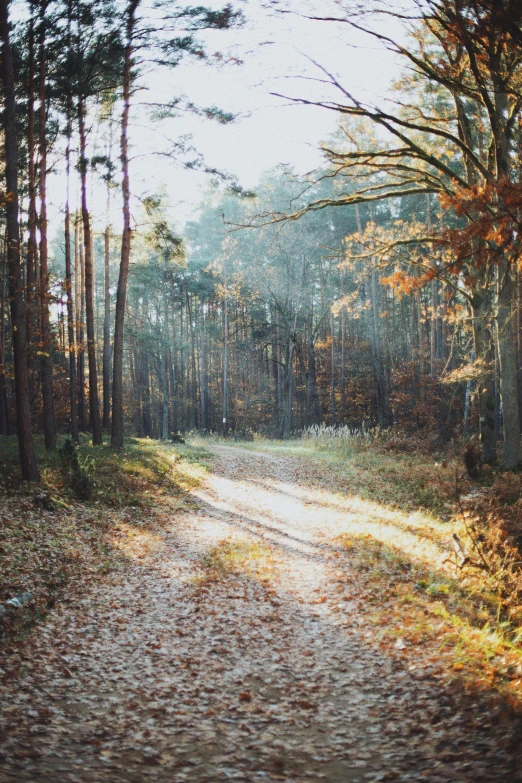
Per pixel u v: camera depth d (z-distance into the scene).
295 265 53.38
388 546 12.23
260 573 10.54
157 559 11.67
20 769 4.34
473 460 18.03
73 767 4.47
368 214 51.59
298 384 63.28
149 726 5.25
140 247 34.47
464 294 19.27
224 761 4.68
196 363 77.62
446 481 17.22
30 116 20.06
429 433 33.91
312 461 28.34
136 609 8.69
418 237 19.22
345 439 33.59
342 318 52.34
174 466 23.02
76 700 5.70
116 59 22.62
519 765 4.09
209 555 12.05
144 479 19.12
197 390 73.56
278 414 62.69
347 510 16.86
